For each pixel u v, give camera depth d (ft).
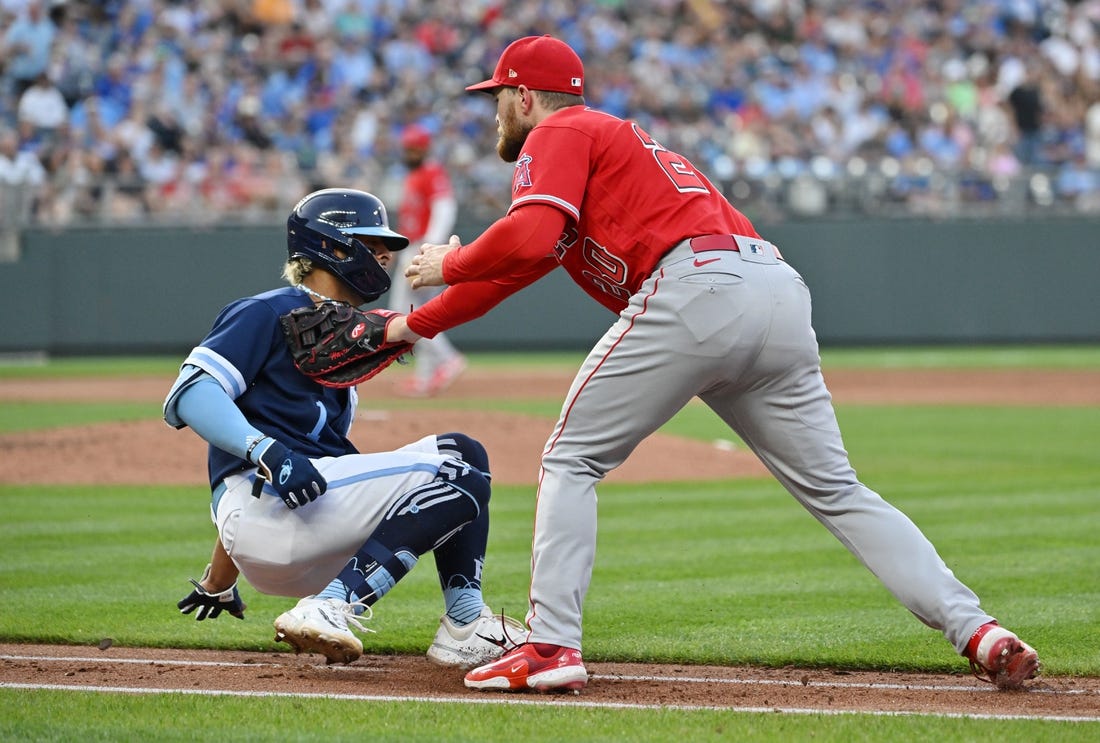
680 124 259.80
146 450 119.03
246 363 46.57
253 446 44.98
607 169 45.73
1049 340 239.50
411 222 157.89
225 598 51.75
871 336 237.86
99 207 224.53
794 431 47.01
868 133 269.64
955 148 268.21
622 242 45.78
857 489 47.55
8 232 221.66
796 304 46.21
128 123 232.94
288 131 244.42
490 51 265.13
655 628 57.93
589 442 46.29
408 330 46.29
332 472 46.88
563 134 45.47
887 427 149.69
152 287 223.71
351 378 47.32
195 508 94.12
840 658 51.72
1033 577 69.46
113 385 186.70
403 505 46.62
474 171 229.86
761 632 56.95
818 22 291.38
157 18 255.09
